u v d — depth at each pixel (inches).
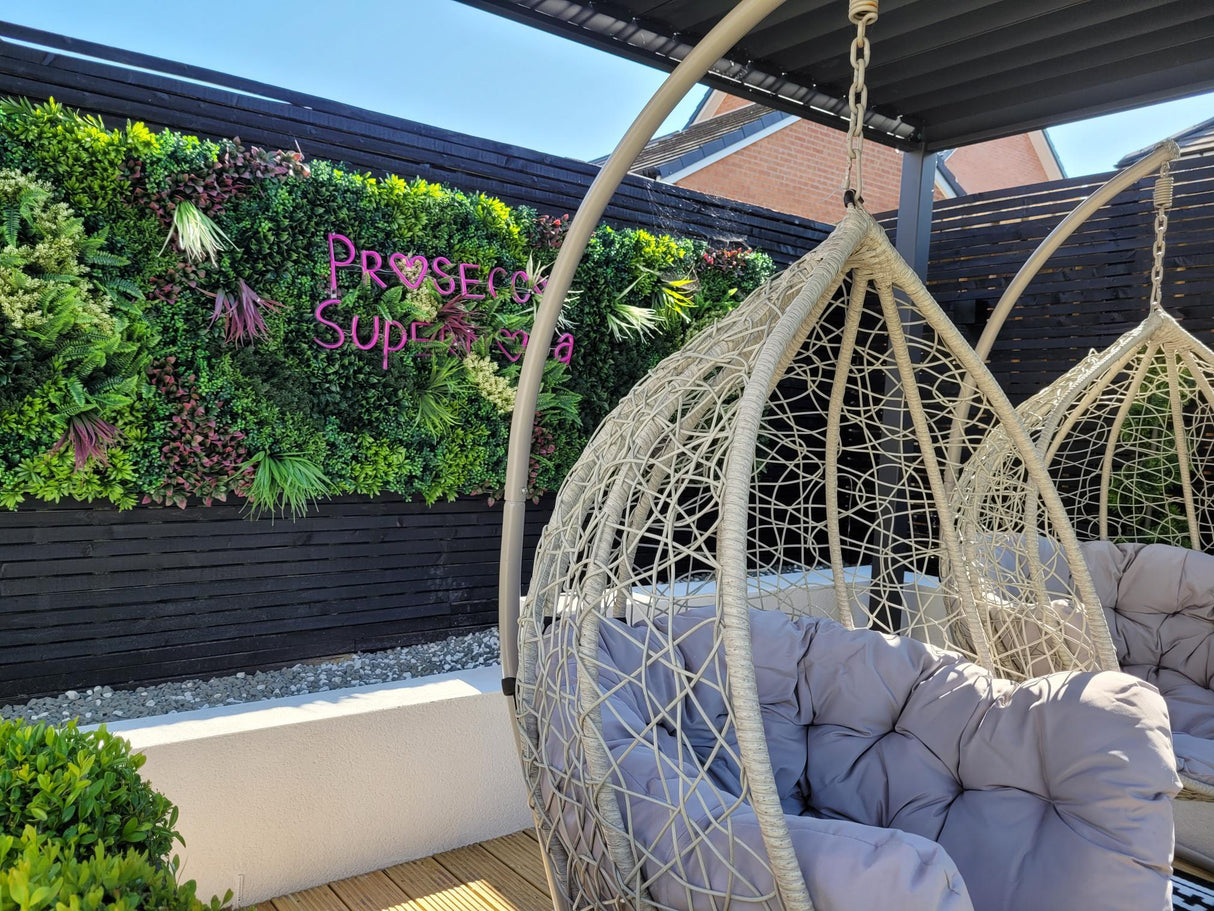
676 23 109.0
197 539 126.4
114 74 116.6
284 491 128.8
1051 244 125.7
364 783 90.8
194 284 118.4
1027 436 79.7
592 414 164.4
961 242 194.7
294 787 86.5
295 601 136.6
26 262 103.5
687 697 76.1
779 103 128.7
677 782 49.7
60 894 34.3
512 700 71.6
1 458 106.0
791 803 75.1
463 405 148.3
